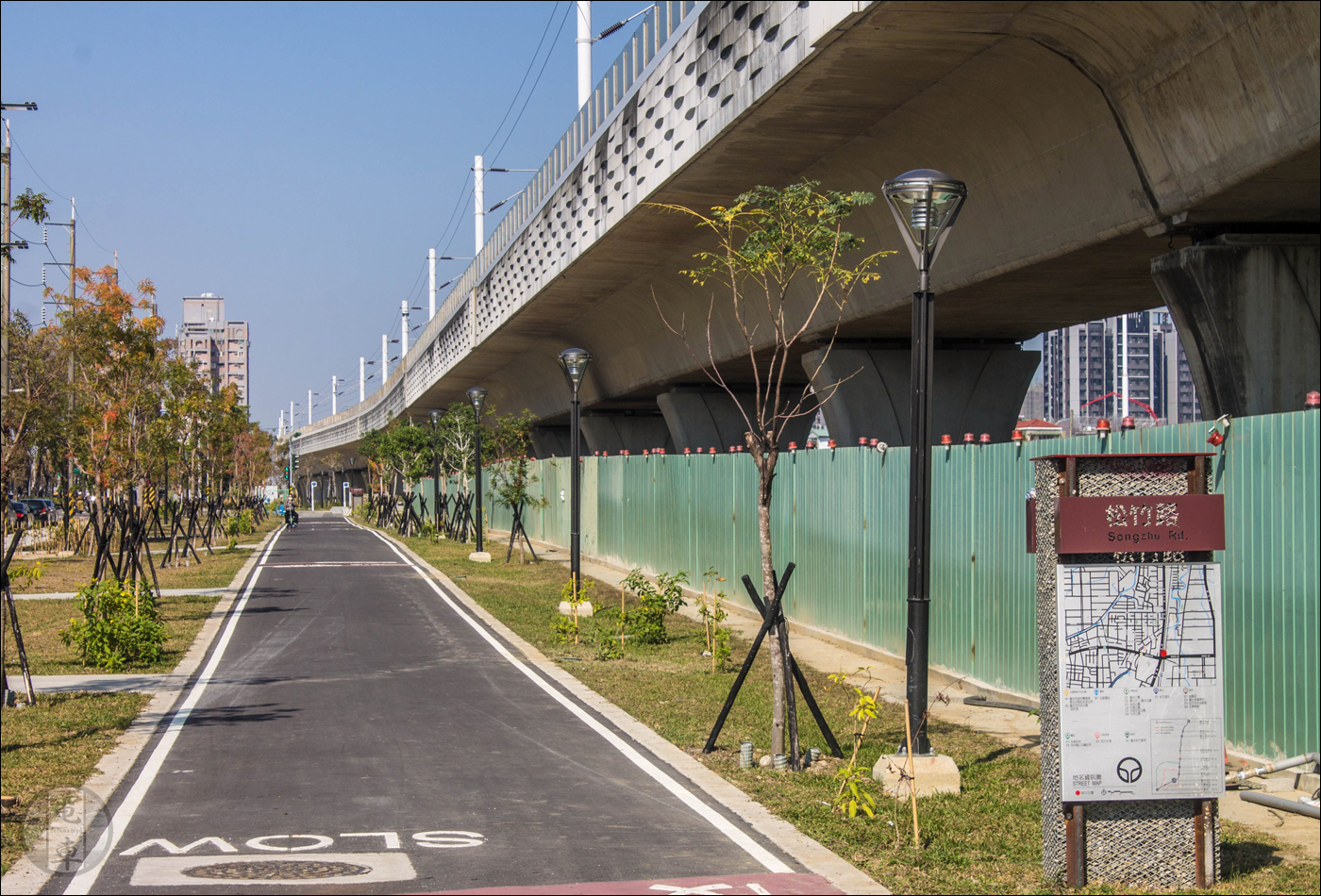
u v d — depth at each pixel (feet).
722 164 65.31
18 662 51.67
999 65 48.70
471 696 44.37
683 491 86.74
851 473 56.90
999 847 25.31
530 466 153.48
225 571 105.91
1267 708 29.73
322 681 47.57
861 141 60.80
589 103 90.89
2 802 27.12
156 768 31.96
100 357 89.04
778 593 33.94
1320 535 28.09
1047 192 54.70
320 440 428.97
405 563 117.29
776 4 51.06
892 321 79.71
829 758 34.37
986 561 43.47
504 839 25.43
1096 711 22.72
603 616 71.87
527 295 117.70
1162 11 40.57
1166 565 23.00
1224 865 23.62
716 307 99.50
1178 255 48.03
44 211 43.65
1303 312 48.01
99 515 96.43
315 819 26.94
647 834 26.07
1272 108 39.17
